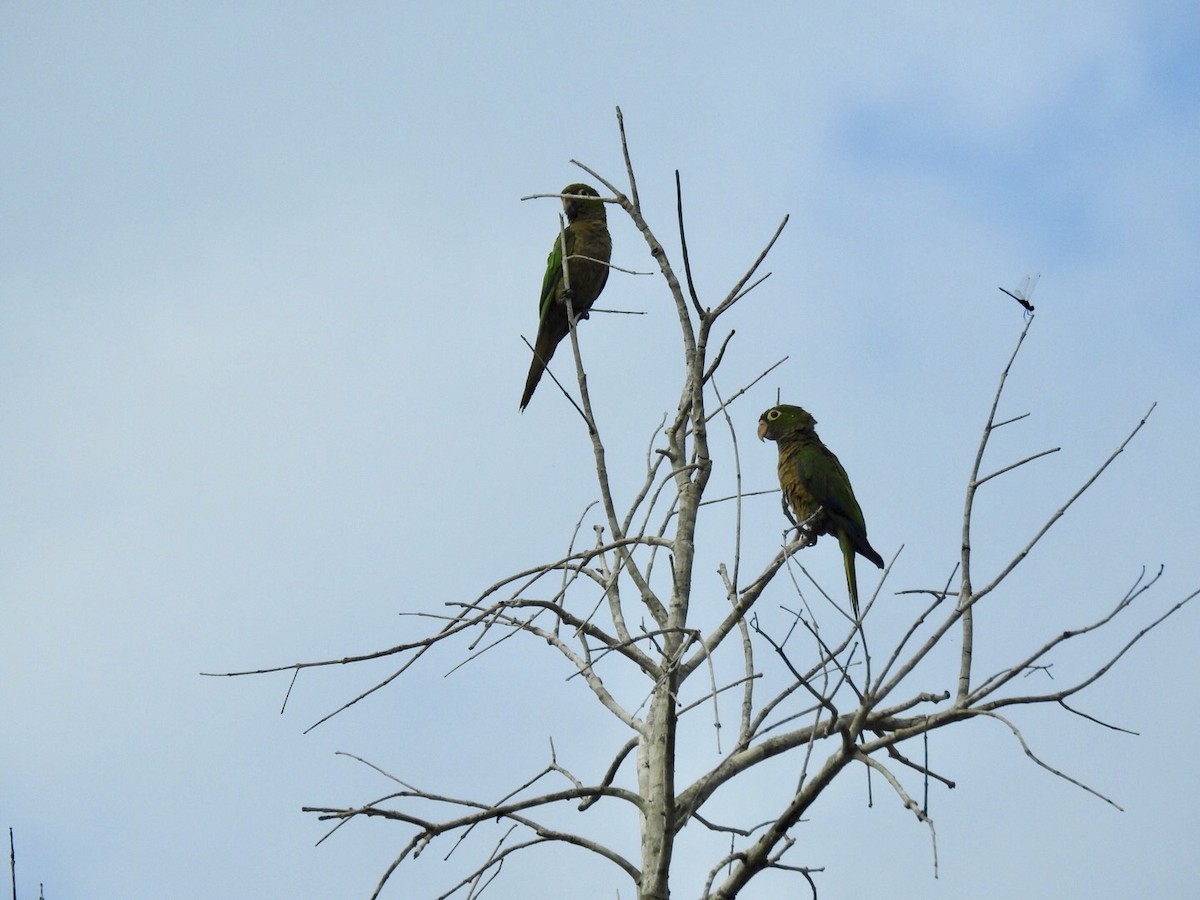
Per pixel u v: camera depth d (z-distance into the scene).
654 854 10.19
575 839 10.26
